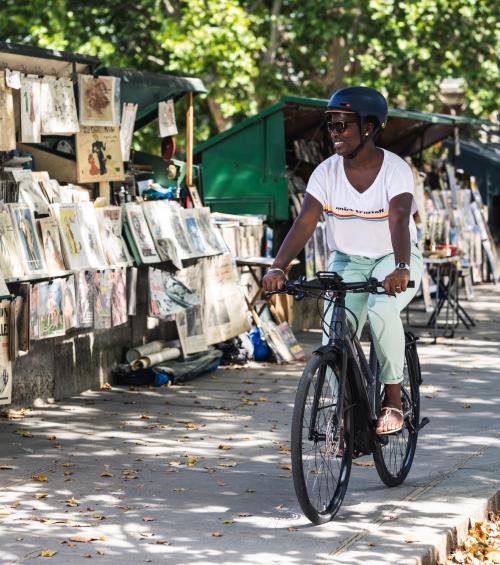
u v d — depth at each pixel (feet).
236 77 85.61
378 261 22.75
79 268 33.58
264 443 28.84
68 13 90.74
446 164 70.28
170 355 38.70
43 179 33.83
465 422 31.58
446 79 92.43
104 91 36.73
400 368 22.84
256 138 51.31
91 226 34.73
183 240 39.29
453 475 25.39
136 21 94.53
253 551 19.86
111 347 37.47
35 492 23.88
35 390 33.50
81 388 35.81
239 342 42.29
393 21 88.48
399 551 19.92
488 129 83.35
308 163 57.21
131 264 36.37
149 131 94.63
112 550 19.88
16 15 92.58
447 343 48.24
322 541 20.45
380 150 22.24
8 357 29.76
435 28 92.68
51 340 34.12
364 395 22.54
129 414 32.55
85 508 22.62
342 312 21.99
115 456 27.30
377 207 22.24
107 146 37.24
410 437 25.14
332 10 93.15
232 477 25.25
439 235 58.13
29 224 31.71
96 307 34.68
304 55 97.96
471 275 72.79
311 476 21.39
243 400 34.81
